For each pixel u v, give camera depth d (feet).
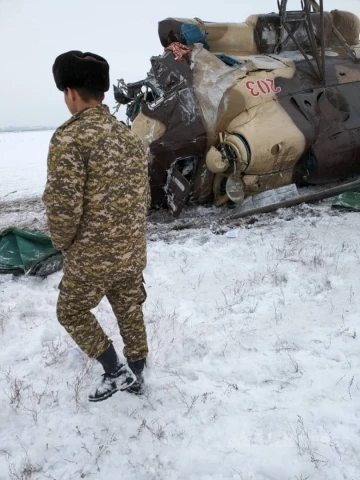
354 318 13.17
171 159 25.72
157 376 11.15
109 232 8.59
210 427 9.41
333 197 26.91
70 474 8.56
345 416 9.32
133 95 30.66
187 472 8.39
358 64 31.19
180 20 29.19
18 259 18.74
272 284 16.07
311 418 9.37
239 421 9.47
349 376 10.56
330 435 8.87
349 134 27.30
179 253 20.03
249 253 19.34
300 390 10.27
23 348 12.87
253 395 10.25
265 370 11.11
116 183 8.35
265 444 8.83
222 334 12.94
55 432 9.61
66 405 10.38
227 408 9.91
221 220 24.86
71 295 9.27
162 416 9.84
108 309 14.79
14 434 9.62
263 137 24.64
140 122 26.76
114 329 13.47
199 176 27.35
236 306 14.53
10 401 10.55
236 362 11.51
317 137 26.48
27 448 9.19
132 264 9.21
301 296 14.85
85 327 9.68
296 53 31.35
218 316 14.06
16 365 12.09
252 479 8.11
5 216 33.50
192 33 28.27
